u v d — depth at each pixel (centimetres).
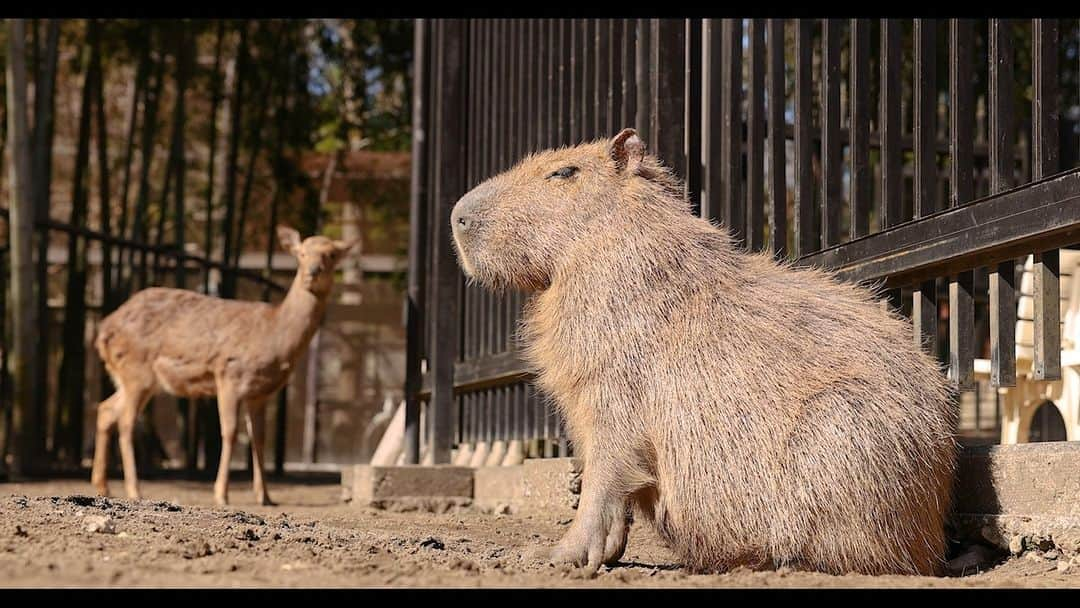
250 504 887
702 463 371
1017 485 385
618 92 633
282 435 1593
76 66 1700
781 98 500
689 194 538
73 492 941
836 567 361
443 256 827
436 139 851
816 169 902
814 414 363
